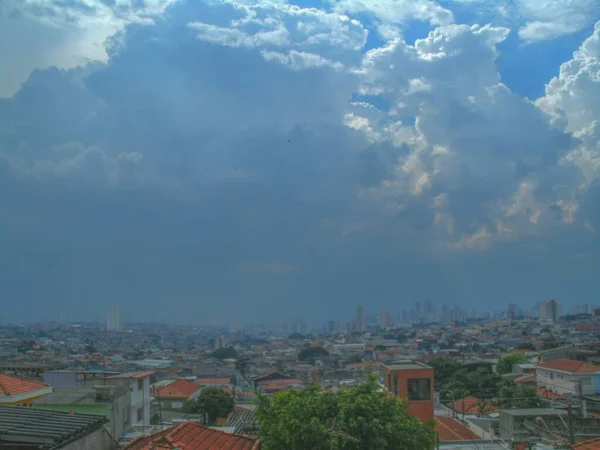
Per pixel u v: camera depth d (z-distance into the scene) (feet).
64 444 47.39
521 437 116.67
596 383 211.61
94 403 102.63
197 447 69.77
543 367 236.63
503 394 212.23
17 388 77.20
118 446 61.82
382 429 72.95
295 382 360.48
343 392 79.05
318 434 70.74
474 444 124.06
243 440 80.38
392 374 125.18
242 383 398.42
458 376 278.05
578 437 111.34
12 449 46.11
